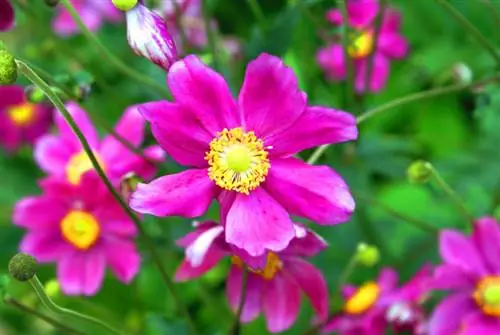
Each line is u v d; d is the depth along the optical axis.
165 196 0.35
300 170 0.36
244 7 0.57
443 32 0.60
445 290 0.46
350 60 0.44
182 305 0.40
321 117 0.36
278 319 0.39
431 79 0.58
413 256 0.47
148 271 0.53
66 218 0.45
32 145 0.54
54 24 0.56
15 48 0.55
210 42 0.44
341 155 0.47
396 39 0.51
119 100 0.51
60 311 0.37
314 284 0.38
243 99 0.36
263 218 0.36
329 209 0.35
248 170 0.36
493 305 0.42
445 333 0.42
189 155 0.36
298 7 0.43
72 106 0.46
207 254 0.38
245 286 0.37
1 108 0.51
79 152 0.45
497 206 0.51
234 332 0.39
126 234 0.45
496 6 0.54
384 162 0.48
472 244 0.42
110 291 0.55
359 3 0.50
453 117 0.59
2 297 0.38
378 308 0.44
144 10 0.35
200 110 0.36
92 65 0.56
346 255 0.48
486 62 0.53
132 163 0.43
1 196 0.54
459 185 0.51
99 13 0.57
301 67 0.53
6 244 0.50
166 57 0.35
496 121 0.51
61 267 0.45
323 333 0.44
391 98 0.59
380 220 0.52
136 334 0.51
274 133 0.36
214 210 0.48
